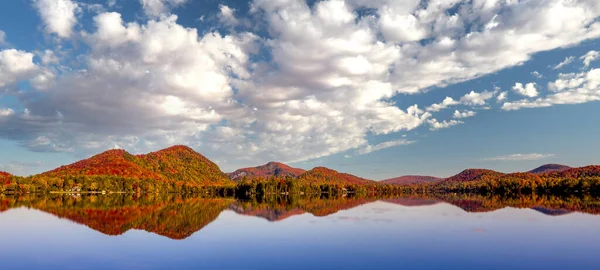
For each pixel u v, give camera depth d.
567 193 199.88
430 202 120.62
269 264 30.62
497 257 33.06
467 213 72.50
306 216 67.69
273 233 45.94
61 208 85.94
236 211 79.75
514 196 169.62
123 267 29.78
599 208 81.94
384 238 42.25
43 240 41.34
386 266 30.12
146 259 32.25
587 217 62.66
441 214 70.62
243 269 29.09
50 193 198.62
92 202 113.19
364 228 50.19
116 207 90.50
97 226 52.53
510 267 29.91
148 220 60.34
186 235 44.44
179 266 30.02
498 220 59.12
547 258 32.62
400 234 44.97
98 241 40.47
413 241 40.22
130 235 44.25
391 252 34.94
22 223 56.25
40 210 79.88
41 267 30.20
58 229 49.59
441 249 36.09
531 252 34.81
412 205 102.62
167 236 43.66
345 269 29.16
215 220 60.66
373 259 32.34
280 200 142.25
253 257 32.94
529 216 65.25
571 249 36.06
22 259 32.72
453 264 30.77
